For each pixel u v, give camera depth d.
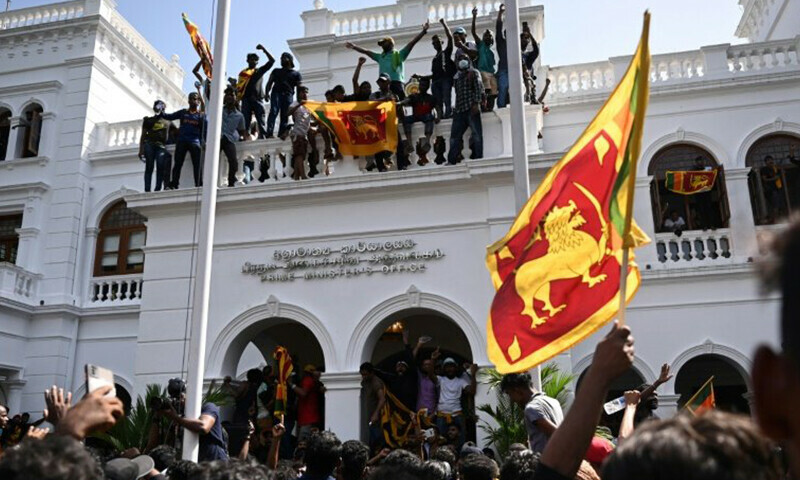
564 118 15.53
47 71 20.14
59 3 20.69
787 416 1.08
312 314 11.27
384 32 17.36
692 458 1.23
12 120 19.89
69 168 19.11
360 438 10.63
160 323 11.72
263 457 11.00
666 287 13.15
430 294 10.94
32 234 18.66
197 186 12.33
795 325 0.99
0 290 17.25
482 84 11.71
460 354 14.90
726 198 13.81
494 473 4.36
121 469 3.51
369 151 11.78
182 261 11.95
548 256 4.38
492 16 16.67
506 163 10.89
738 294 12.81
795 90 14.48
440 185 11.30
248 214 11.98
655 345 12.93
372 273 11.26
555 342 4.13
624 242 2.94
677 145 14.80
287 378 11.16
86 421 2.34
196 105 12.66
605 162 4.11
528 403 5.27
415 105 12.11
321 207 11.74
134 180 18.98
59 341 17.72
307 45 17.69
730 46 15.05
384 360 15.45
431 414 10.59
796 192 14.06
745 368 12.48
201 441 7.13
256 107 13.51
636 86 3.57
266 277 11.61
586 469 3.10
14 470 1.83
